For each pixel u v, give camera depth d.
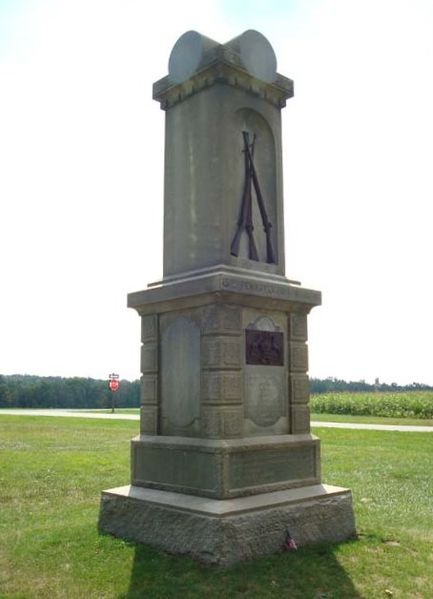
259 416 8.25
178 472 8.11
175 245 9.09
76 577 6.69
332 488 8.44
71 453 17.92
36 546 7.73
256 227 9.09
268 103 9.46
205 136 8.83
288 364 8.76
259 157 9.31
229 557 6.89
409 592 6.35
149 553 7.31
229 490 7.57
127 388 82.75
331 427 26.52
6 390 73.00
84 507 10.59
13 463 15.73
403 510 10.20
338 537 8.05
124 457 17.05
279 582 6.49
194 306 8.24
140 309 9.04
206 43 8.95
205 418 7.88
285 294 8.56
